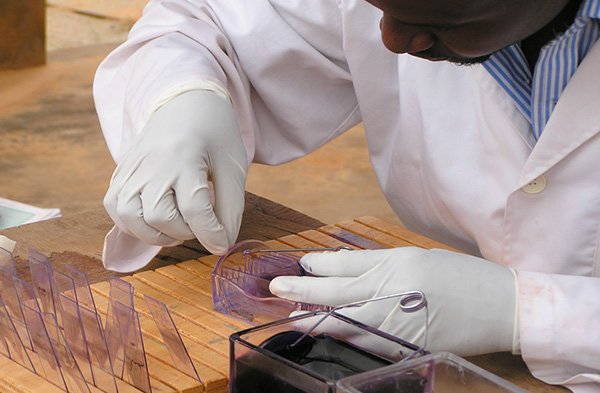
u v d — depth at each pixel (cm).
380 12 153
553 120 127
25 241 150
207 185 127
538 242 137
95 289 124
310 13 156
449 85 147
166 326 103
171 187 125
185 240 133
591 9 111
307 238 143
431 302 112
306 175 411
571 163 131
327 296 113
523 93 132
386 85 159
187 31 152
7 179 388
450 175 146
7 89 464
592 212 132
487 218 144
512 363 116
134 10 552
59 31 525
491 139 140
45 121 440
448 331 112
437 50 100
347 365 96
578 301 112
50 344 100
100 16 543
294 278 114
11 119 439
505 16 93
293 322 98
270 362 91
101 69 162
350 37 154
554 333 110
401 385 87
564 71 124
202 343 112
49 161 405
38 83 472
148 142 128
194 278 129
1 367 107
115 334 103
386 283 113
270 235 153
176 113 132
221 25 158
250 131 158
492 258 148
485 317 113
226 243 129
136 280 128
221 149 131
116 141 153
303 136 166
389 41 96
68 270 110
